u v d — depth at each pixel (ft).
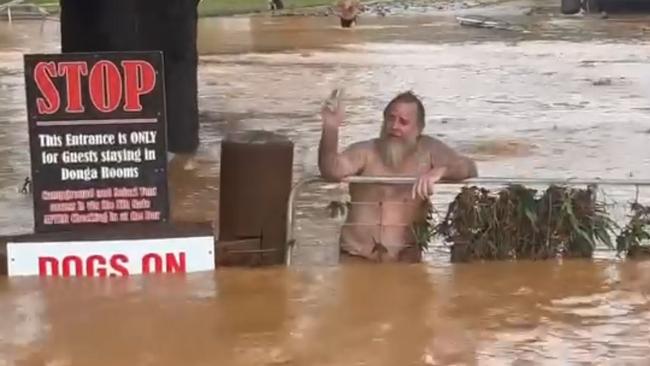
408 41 124.57
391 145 28.66
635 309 25.30
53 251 28.09
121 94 28.07
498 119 67.15
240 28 145.48
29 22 154.51
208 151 57.06
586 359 22.07
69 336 23.39
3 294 26.48
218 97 77.92
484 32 136.98
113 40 54.95
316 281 27.76
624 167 51.52
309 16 167.02
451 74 91.66
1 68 95.71
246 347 22.59
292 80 87.40
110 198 28.48
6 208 43.37
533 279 27.61
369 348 22.57
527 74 91.71
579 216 29.01
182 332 23.61
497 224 28.91
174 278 28.07
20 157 54.24
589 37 128.77
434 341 23.09
